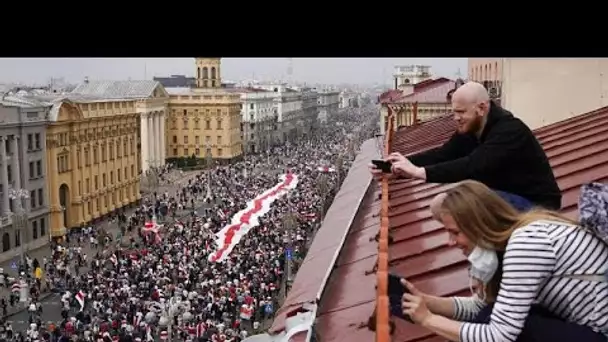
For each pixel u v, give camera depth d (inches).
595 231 188.7
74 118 3378.4
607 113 815.1
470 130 291.7
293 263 2316.7
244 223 2313.0
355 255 483.8
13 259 2824.8
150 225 2682.1
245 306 1796.3
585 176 531.2
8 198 2881.4
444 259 386.0
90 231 3248.0
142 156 5211.6
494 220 198.1
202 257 2351.1
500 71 1275.8
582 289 187.6
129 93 5260.8
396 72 4845.0
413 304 203.8
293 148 7731.3
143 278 2073.1
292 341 306.8
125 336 1566.2
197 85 6914.4
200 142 6299.2
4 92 4062.5
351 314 350.6
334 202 783.7
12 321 1943.9
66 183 3358.8
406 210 549.3
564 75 954.7
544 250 187.3
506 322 186.9
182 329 1640.0
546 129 793.6
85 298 1908.2
